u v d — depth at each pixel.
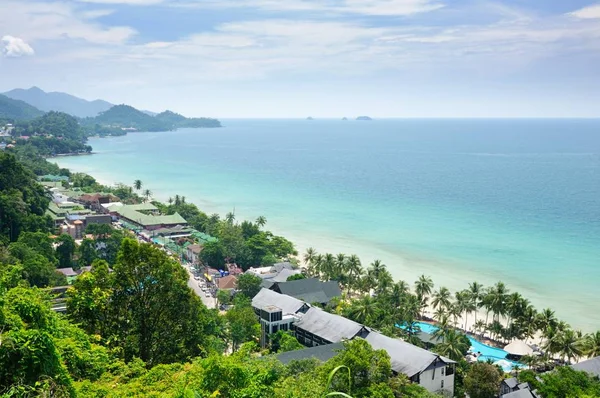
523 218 199.25
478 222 193.62
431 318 109.25
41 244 121.69
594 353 79.50
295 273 119.56
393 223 193.50
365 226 188.62
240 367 26.27
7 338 22.06
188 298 43.31
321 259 124.06
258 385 26.05
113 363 30.67
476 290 100.38
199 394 23.58
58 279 100.94
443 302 99.06
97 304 39.38
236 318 83.81
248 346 31.64
